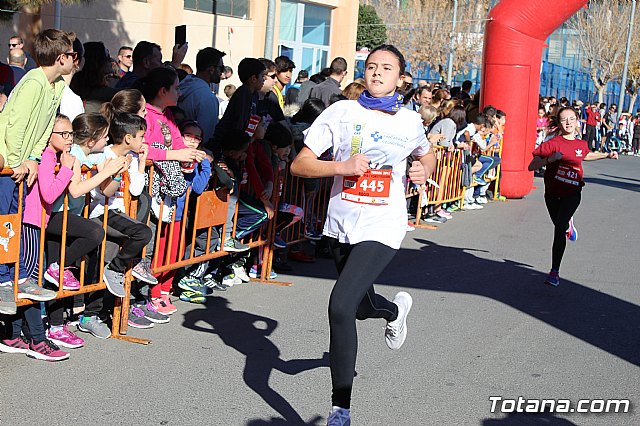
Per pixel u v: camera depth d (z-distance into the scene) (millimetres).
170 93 5570
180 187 5449
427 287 7172
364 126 3867
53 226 4605
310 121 8133
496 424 4223
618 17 40812
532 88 13477
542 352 5523
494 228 10734
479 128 12305
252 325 5676
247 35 18531
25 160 4367
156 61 6965
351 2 21688
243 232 6559
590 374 5137
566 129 7391
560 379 5004
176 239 5754
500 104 13461
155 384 4430
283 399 4352
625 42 40062
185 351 5023
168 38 16281
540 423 4285
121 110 5090
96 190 4809
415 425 4137
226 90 12688
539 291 7301
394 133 3883
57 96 4641
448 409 4383
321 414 4184
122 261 4980
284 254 7496
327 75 10320
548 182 7527
